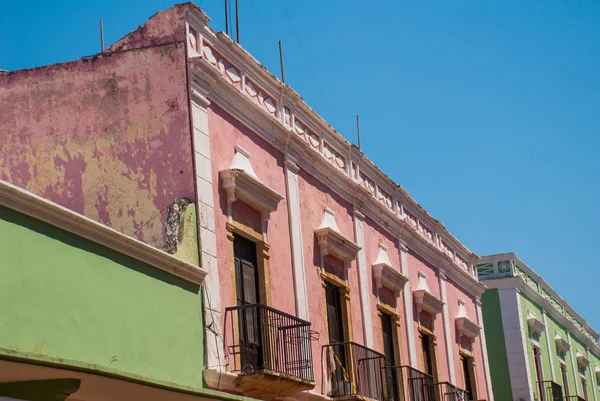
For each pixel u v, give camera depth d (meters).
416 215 23.39
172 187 13.89
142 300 11.97
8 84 15.27
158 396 11.77
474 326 26.08
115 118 14.48
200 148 14.11
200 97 14.38
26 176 14.79
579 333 39.66
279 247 16.17
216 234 14.20
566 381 35.50
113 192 14.17
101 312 11.14
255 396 14.23
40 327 10.12
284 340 14.73
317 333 15.86
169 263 12.61
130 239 11.73
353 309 18.64
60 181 14.55
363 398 17.08
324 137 18.69
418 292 22.17
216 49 15.16
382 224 21.03
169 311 12.52
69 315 10.59
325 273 17.77
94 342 10.93
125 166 14.22
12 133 15.05
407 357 20.94
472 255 27.42
